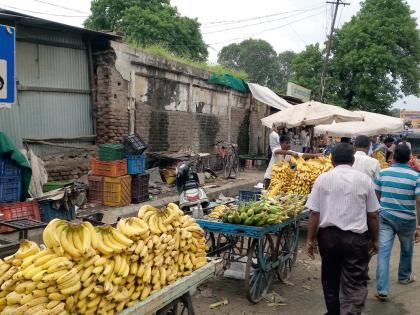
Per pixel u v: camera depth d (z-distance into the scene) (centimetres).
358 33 2780
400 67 2742
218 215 550
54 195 709
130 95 1055
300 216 611
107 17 2927
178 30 2794
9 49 640
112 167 869
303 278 612
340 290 401
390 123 1327
